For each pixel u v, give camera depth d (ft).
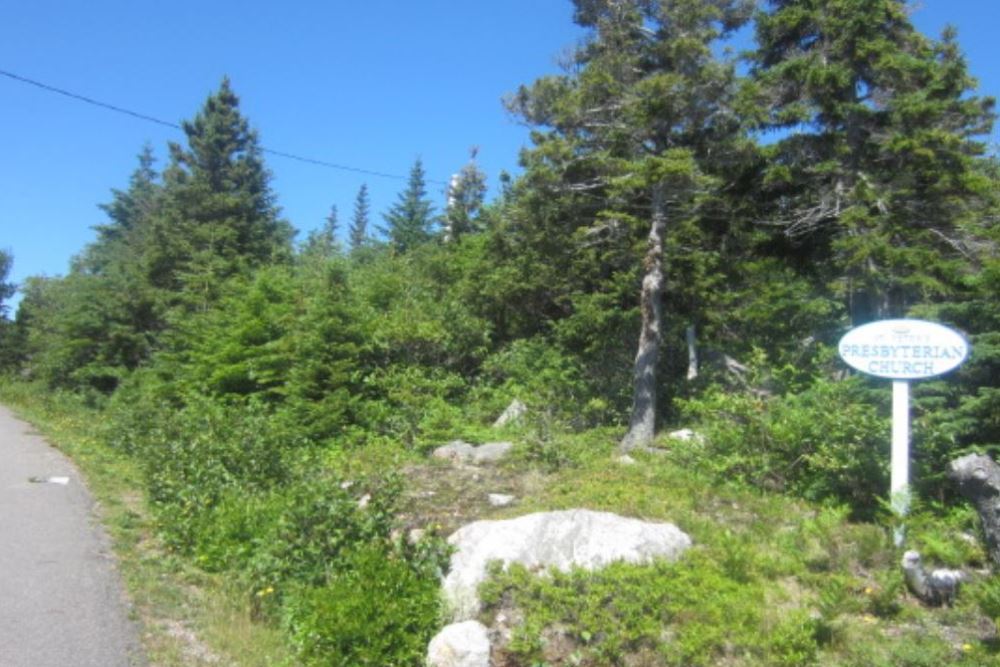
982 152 50.88
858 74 47.70
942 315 31.63
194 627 21.48
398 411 47.93
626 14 47.67
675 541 21.88
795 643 17.69
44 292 147.02
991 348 28.76
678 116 45.62
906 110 44.19
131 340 93.76
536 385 51.21
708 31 45.01
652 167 42.22
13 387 112.78
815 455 28.35
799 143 48.42
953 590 20.29
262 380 55.52
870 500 27.78
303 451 36.68
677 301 57.06
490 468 35.29
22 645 19.44
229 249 101.65
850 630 18.80
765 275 53.47
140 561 27.20
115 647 19.67
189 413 40.29
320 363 49.85
